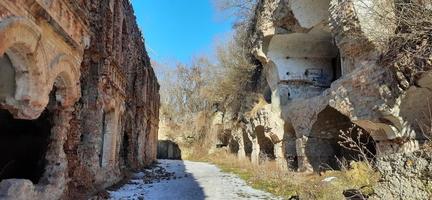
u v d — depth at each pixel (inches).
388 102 404.5
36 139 385.4
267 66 861.8
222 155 1306.6
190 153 1546.5
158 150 1558.8
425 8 302.7
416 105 382.0
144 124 861.2
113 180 494.6
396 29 356.2
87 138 405.7
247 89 1114.7
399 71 369.1
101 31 424.2
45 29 235.6
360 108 461.7
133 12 685.3
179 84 1931.6
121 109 551.2
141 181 589.6
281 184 507.5
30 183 241.8
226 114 1312.7
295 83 808.9
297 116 711.1
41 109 235.9
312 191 380.2
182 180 623.8
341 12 495.8
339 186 362.6
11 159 381.4
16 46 208.8
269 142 948.0
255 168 756.6
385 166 177.8
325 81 810.8
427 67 324.8
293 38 781.3
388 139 436.5
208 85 1616.6
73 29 291.3
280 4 726.5
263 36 802.2
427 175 151.3
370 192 210.1
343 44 509.0
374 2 407.2
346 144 653.9
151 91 1034.7
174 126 1742.1
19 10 199.8
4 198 220.1
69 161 327.0
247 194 467.5
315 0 674.8
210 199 431.2
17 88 225.1
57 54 261.1
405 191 160.6
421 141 385.7
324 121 643.5
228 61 1230.3
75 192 342.3
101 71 426.6
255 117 922.7
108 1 450.0
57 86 291.1
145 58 882.8
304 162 669.9
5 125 382.9
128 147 679.1
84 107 410.0
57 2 253.4
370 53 453.1
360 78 457.4
